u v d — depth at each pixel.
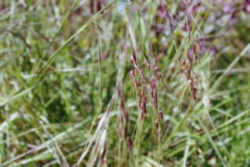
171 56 0.61
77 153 0.55
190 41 0.49
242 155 0.57
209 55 0.59
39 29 0.64
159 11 0.55
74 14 0.64
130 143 0.46
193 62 0.49
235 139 0.59
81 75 0.65
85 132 0.58
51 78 0.62
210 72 0.67
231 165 0.55
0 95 0.61
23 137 0.58
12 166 0.53
